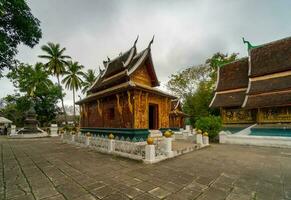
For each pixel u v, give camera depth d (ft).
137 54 47.85
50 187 15.71
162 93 41.01
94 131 46.65
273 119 52.75
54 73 108.68
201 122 54.75
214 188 15.40
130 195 13.93
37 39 27.07
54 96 125.08
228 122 66.39
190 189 15.16
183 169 21.36
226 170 20.90
